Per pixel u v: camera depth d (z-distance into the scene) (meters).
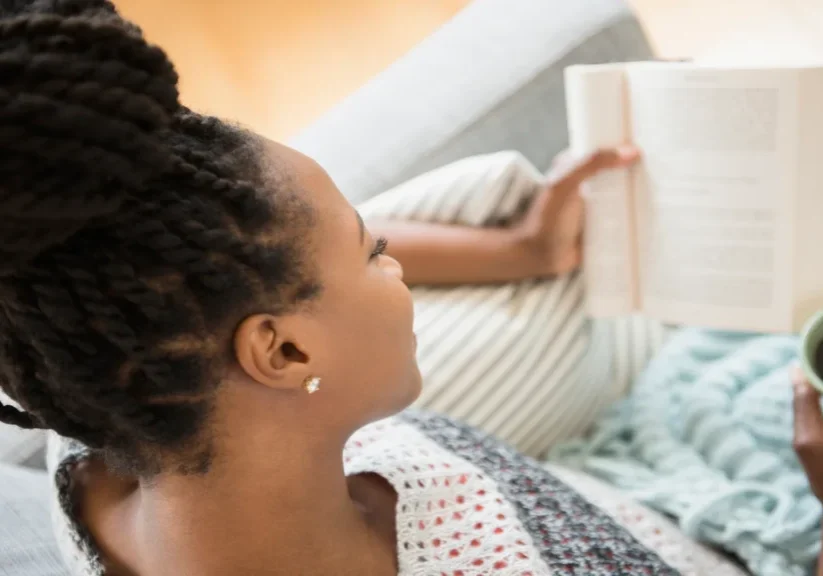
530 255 0.95
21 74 0.37
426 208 1.00
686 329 1.03
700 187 0.85
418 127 1.12
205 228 0.40
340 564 0.51
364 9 1.95
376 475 0.59
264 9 1.99
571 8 1.12
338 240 0.45
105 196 0.38
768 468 0.85
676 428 0.95
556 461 0.99
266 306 0.43
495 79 1.10
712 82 0.81
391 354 0.49
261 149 0.44
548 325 0.97
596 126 0.88
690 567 0.77
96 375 0.41
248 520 0.47
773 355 0.93
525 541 0.56
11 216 0.37
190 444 0.44
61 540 0.58
